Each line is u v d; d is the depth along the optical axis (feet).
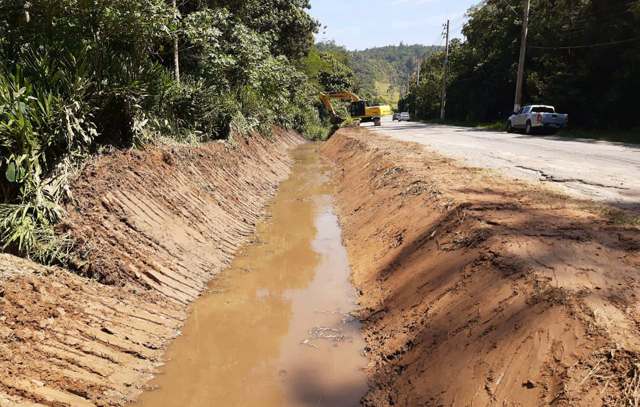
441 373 14.51
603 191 27.43
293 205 46.96
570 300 13.21
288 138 106.73
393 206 32.35
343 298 24.85
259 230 37.45
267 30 94.32
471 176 33.06
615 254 16.28
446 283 18.70
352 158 65.10
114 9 29.12
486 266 17.40
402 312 19.89
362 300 23.85
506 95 126.11
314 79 174.09
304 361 18.89
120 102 28.22
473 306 16.02
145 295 21.43
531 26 101.40
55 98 22.86
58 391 14.16
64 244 20.21
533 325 13.12
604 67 79.97
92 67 27.07
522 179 31.76
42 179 21.77
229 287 26.08
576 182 30.42
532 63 104.94
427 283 20.04
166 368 17.97
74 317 17.25
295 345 20.16
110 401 15.15
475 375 13.24
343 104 144.77
